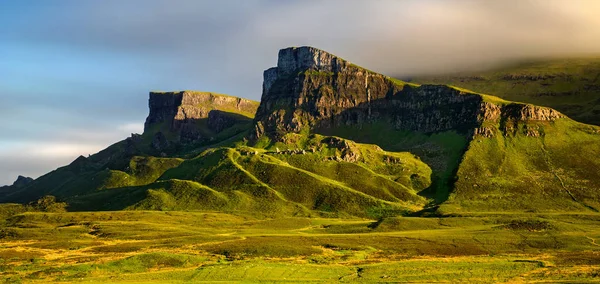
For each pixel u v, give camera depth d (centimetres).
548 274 15050
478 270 16075
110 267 17138
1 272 16938
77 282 14838
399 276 15425
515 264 17012
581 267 16250
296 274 15838
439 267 16738
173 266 17812
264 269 16212
